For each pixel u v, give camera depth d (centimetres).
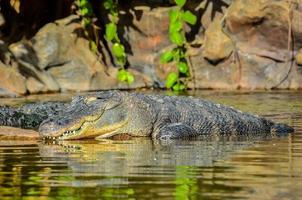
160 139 1941
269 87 3444
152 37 3641
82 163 1510
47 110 2233
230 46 3497
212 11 3606
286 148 1716
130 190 1227
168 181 1299
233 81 3497
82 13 3616
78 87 3422
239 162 1502
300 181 1293
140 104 2014
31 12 3625
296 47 3431
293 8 3409
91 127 1952
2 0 3553
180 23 3519
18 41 3516
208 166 1453
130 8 3684
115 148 1758
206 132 2034
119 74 3472
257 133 2053
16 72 3291
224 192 1203
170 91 3388
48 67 3444
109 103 1981
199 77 3522
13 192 1228
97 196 1185
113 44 3656
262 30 3466
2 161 1551
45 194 1210
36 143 1858
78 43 3550
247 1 3491
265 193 1195
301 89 3391
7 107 2277
